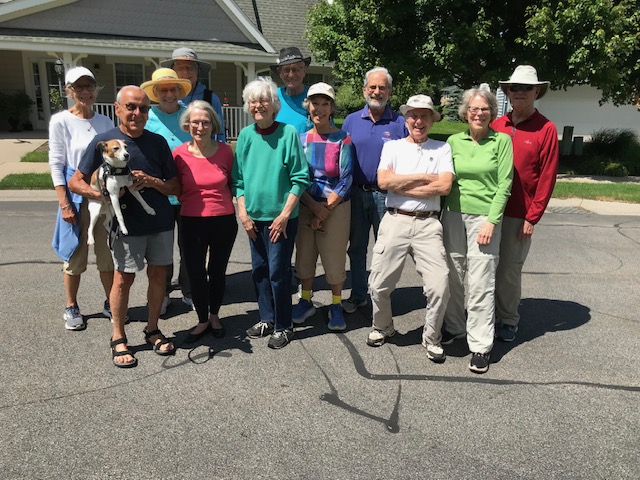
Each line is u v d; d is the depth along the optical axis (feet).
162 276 11.93
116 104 10.84
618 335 13.74
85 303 14.97
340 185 12.75
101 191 10.74
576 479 8.29
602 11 34.81
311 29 48.91
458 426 9.60
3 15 47.37
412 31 41.83
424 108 11.41
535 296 16.66
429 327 12.00
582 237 24.29
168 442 8.95
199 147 12.12
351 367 11.75
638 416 10.02
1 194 30.63
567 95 67.10
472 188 11.82
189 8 52.34
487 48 39.47
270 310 13.12
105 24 50.37
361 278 14.83
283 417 9.74
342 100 74.90
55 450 8.67
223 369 11.49
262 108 11.47
